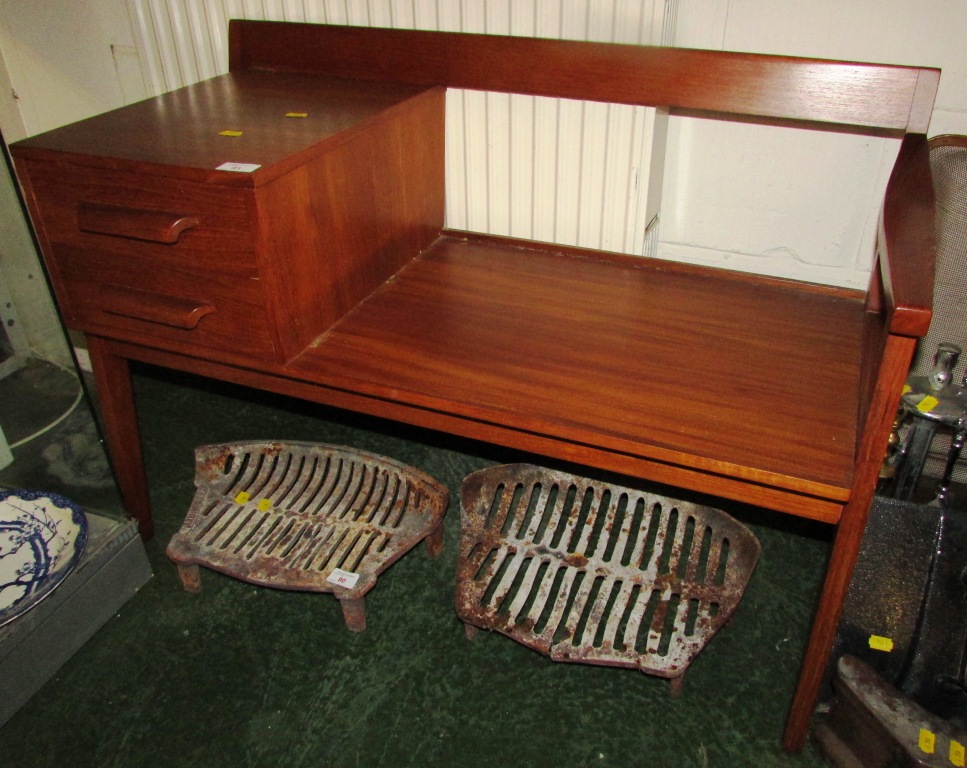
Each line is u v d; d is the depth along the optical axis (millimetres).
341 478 1447
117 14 1663
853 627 1134
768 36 1344
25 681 1192
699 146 1477
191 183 1009
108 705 1199
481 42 1337
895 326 759
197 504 1410
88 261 1159
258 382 1206
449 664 1255
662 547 1332
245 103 1290
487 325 1209
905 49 1278
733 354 1134
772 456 928
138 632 1317
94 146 1083
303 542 1327
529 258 1431
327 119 1186
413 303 1275
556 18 1339
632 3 1285
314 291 1149
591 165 1438
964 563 1088
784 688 1211
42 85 1791
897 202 975
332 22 1496
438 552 1443
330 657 1269
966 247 1161
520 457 1690
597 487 1410
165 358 1259
